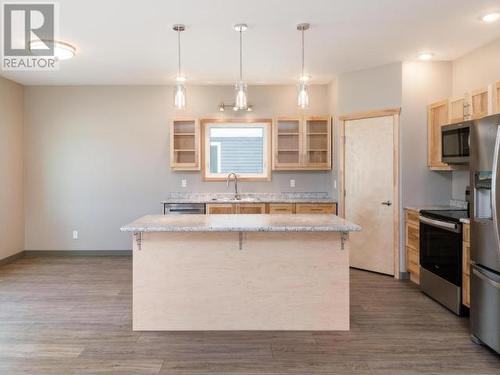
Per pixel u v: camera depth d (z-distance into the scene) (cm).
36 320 341
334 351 283
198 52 432
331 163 571
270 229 295
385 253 488
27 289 430
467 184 435
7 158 549
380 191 491
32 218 595
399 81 466
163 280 322
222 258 322
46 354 278
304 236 321
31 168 594
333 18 338
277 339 304
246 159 611
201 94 599
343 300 322
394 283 453
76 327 326
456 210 410
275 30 365
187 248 321
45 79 555
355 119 515
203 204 550
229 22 346
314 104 601
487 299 278
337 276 322
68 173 597
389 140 479
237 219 346
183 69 504
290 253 322
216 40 392
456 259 350
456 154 380
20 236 583
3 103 541
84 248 600
